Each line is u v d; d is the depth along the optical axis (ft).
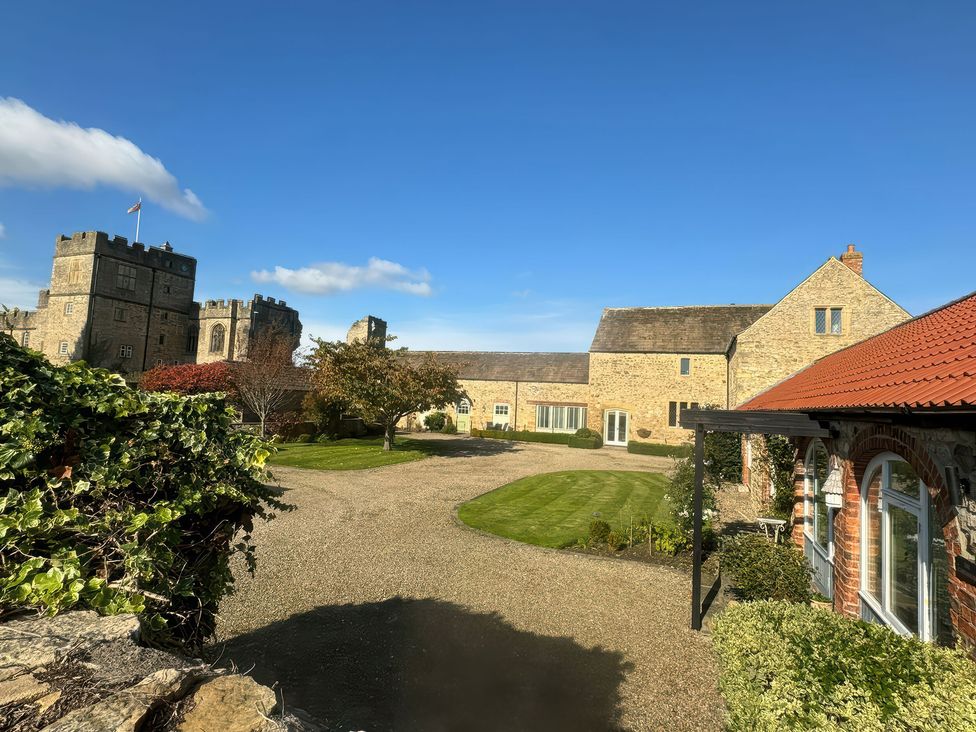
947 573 14.79
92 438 10.43
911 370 17.99
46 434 9.78
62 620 7.60
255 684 6.59
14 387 9.71
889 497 18.99
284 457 68.69
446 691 17.90
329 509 44.19
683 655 20.77
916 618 16.92
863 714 9.96
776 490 41.70
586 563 31.96
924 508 16.30
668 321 104.42
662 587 28.25
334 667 19.33
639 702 17.43
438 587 27.58
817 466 29.53
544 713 16.74
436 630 22.58
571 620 23.89
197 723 5.78
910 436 15.96
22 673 6.18
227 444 12.77
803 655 12.32
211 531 12.10
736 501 55.06
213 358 152.66
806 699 10.91
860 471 21.27
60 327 136.15
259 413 84.94
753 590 24.58
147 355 147.13
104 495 10.25
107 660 6.64
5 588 8.01
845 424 21.61
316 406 89.45
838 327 66.59
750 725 11.62
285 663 19.54
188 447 11.62
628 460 83.46
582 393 111.24
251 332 151.84
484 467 70.44
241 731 5.69
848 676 11.23
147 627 8.75
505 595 26.66
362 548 33.88
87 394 10.68
